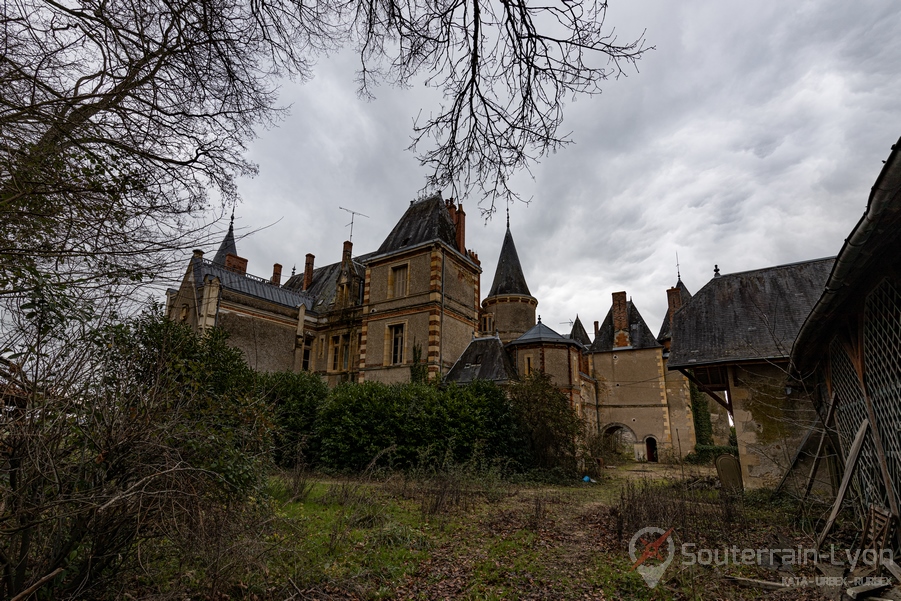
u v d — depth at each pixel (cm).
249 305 2505
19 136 371
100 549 384
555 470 1756
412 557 685
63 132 389
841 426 828
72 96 421
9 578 337
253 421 621
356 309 2702
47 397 328
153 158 466
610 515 1008
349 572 591
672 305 3581
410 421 1714
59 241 372
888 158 331
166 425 392
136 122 460
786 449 1185
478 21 407
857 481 738
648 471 2303
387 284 2509
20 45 404
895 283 520
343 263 2953
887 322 555
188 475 408
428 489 1144
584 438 1950
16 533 341
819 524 827
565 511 1080
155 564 491
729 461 1265
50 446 329
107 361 374
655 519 859
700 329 1429
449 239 2527
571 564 677
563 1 375
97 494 351
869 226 413
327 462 1702
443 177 505
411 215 2673
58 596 370
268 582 517
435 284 2319
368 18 419
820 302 606
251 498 535
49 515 344
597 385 3453
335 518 851
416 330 2323
